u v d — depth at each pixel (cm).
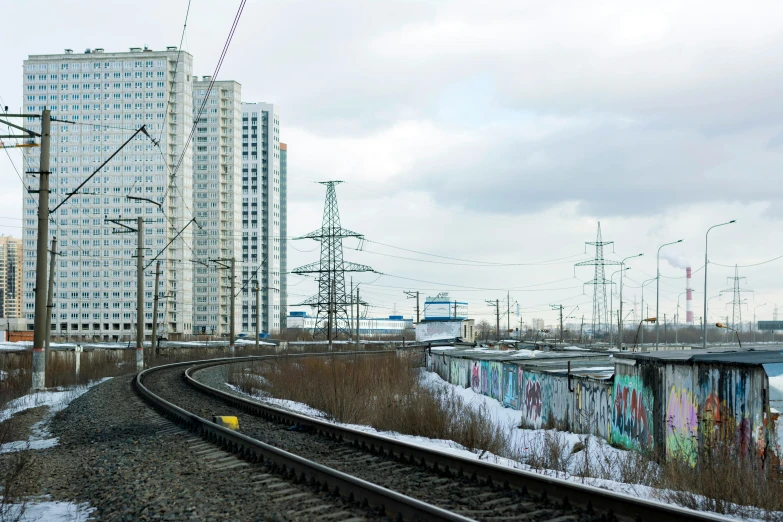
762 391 1362
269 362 4816
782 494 1052
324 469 991
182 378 3612
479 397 3472
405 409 1919
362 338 14125
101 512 935
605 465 1498
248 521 830
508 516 849
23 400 2583
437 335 9156
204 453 1324
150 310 15238
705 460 1261
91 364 4444
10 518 915
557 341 10150
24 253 15375
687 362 1611
